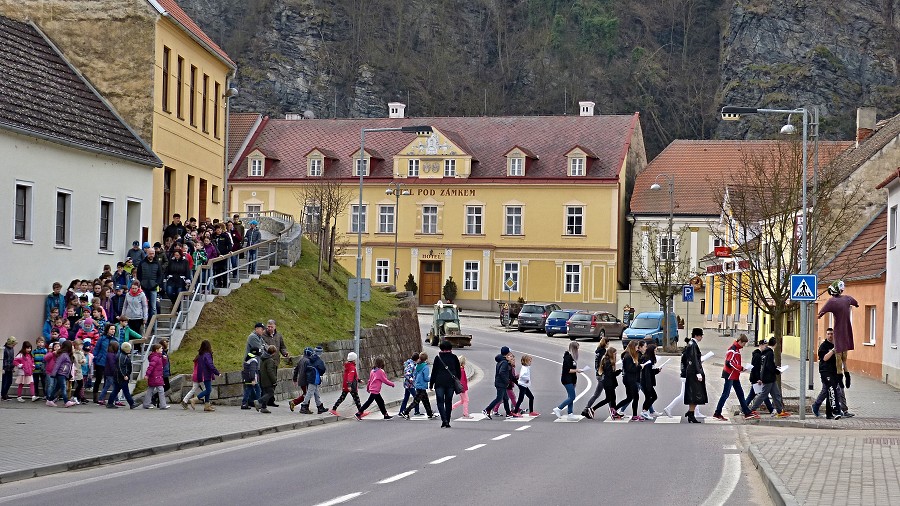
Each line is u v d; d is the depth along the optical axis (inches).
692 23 6171.3
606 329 2684.5
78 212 1309.1
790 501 543.5
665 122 5935.0
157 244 1331.2
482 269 3479.3
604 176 3417.8
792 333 2255.2
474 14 6314.0
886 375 1547.7
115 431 888.3
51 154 1252.5
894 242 1519.4
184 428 928.3
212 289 1424.7
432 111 5949.8
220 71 1931.6
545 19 6264.8
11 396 1111.6
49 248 1248.8
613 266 3403.1
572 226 3435.0
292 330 1449.3
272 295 1542.8
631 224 3516.2
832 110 5634.8
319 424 1082.1
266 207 3599.9
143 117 1555.1
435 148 3516.2
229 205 3622.0
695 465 754.2
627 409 1306.6
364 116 5905.5
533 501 583.2
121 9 1561.3
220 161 1941.4
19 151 1192.8
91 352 1114.7
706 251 3432.6
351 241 3560.5
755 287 1269.7
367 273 3540.8
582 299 3420.3
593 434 988.6
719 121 5816.9
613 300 3400.6
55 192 1259.8
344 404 1291.8
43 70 1439.5
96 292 1187.3
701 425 1101.1
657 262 2551.7
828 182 1491.1
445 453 816.3
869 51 5797.2
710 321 3235.7
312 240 2292.1
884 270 1578.5
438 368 1058.1
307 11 6067.9
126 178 1423.5
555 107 5974.4
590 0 6259.8
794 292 1104.2
